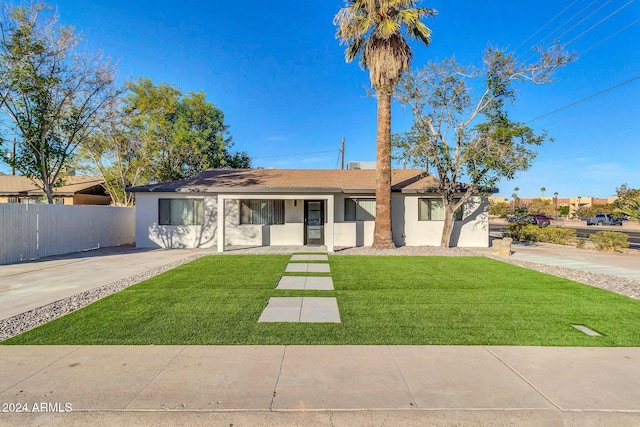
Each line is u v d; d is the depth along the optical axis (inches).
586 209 2059.5
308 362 148.9
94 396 122.0
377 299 251.8
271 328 190.5
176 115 1014.4
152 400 119.6
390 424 110.0
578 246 628.4
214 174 708.0
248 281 312.5
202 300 247.8
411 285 297.4
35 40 494.9
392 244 557.6
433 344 168.9
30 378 134.2
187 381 132.4
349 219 628.1
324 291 275.6
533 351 161.0
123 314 214.7
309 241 626.2
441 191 578.9
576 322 201.8
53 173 617.3
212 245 613.6
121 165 890.1
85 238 569.0
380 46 511.5
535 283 307.3
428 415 112.8
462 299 251.9
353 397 122.3
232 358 152.9
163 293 267.7
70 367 143.4
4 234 430.3
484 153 517.7
